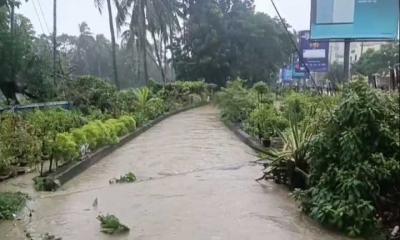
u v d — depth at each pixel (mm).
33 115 11156
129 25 33719
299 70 31469
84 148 10453
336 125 5930
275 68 46469
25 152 9102
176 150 12852
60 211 6246
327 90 16562
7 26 15320
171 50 45594
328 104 8016
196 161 10906
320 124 6539
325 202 5500
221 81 44656
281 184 7871
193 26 43906
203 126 20266
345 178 5402
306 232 5336
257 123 14172
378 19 15734
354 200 5234
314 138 6250
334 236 5203
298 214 6043
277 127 12477
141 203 6656
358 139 5609
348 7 15930
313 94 16125
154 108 23016
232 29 43875
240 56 44250
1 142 8414
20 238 5152
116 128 13883
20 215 6020
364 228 5148
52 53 20453
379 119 5801
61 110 13273
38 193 7395
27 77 15969
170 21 38125
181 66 44562
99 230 5406
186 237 5152
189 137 16094
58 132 10461
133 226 5559
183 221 5750
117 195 7172
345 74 16219
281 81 56719
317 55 28906
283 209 6293
